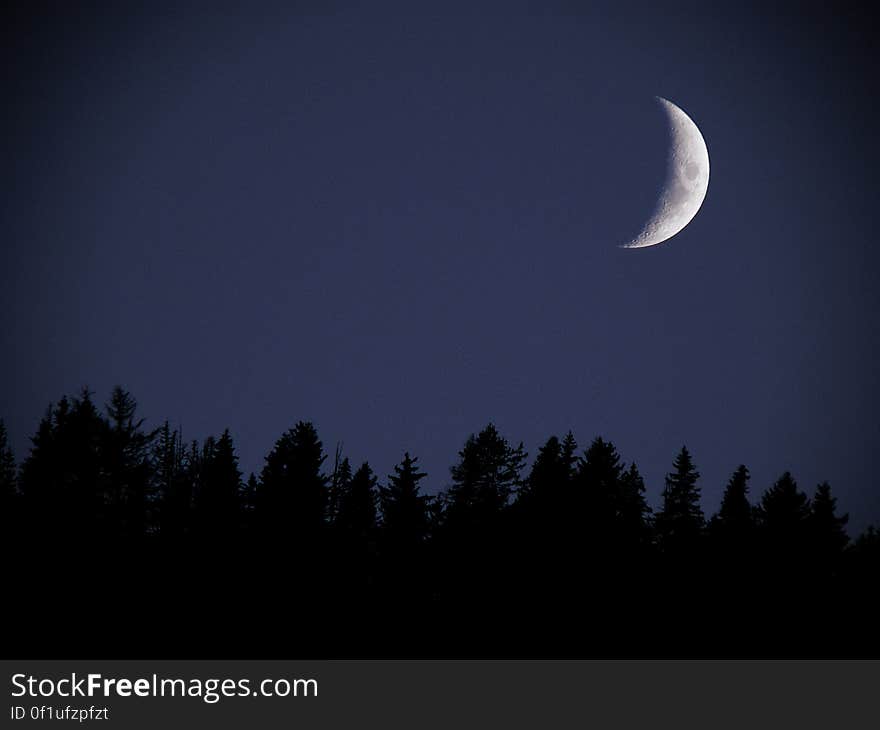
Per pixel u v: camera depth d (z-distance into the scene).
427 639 50.25
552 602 53.66
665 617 53.56
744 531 60.00
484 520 58.50
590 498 58.50
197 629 47.94
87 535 55.19
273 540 56.75
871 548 59.88
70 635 45.22
